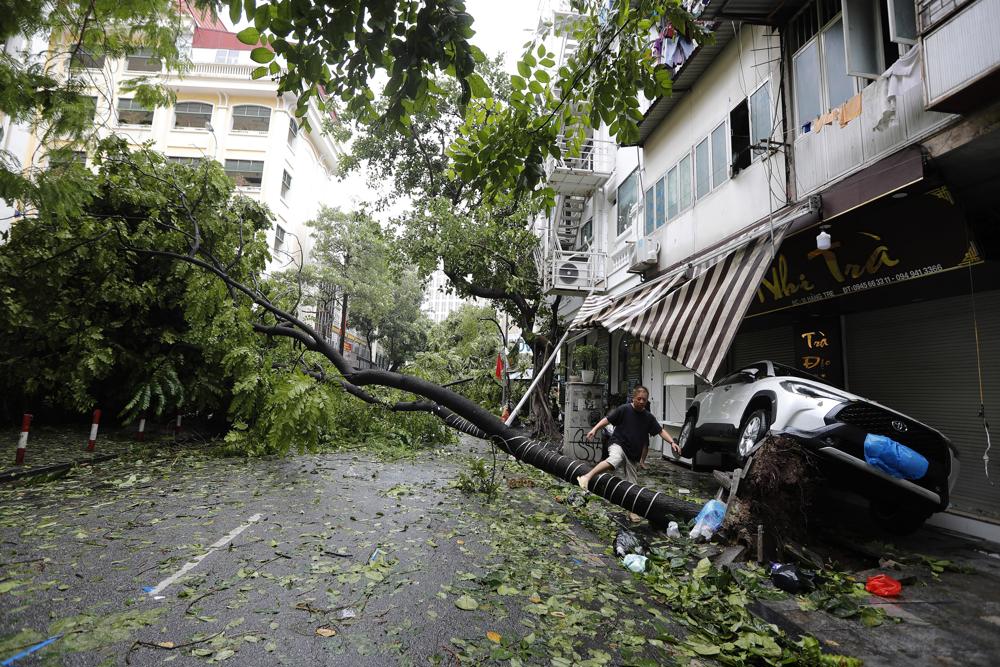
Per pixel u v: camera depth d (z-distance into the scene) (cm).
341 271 3178
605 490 610
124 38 570
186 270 1096
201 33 2944
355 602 350
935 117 530
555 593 385
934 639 329
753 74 880
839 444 525
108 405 1202
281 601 346
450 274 1683
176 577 381
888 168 564
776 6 779
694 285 683
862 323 754
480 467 766
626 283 1452
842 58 693
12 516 536
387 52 344
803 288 770
